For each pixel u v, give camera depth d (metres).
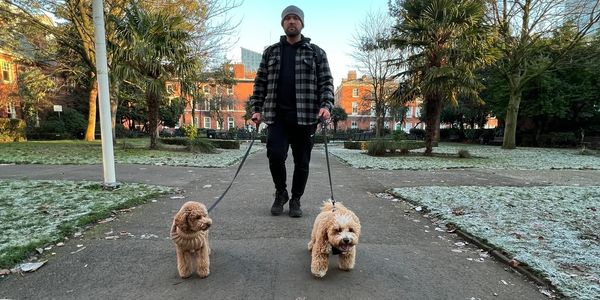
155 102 12.49
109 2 12.90
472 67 12.03
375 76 26.58
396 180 6.71
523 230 3.24
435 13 11.46
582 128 21.00
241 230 3.25
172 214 3.79
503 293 2.14
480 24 11.84
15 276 2.24
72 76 18.97
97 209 3.72
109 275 2.28
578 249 2.74
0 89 20.38
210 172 7.49
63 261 2.48
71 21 13.73
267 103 3.49
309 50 3.44
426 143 13.26
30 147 13.02
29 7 12.83
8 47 16.53
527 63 18.22
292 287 2.16
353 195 5.13
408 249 2.88
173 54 11.28
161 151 12.20
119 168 7.65
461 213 3.86
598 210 4.10
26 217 3.39
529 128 23.06
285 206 4.21
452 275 2.38
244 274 2.33
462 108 27.73
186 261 2.25
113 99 14.80
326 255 2.30
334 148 20.61
